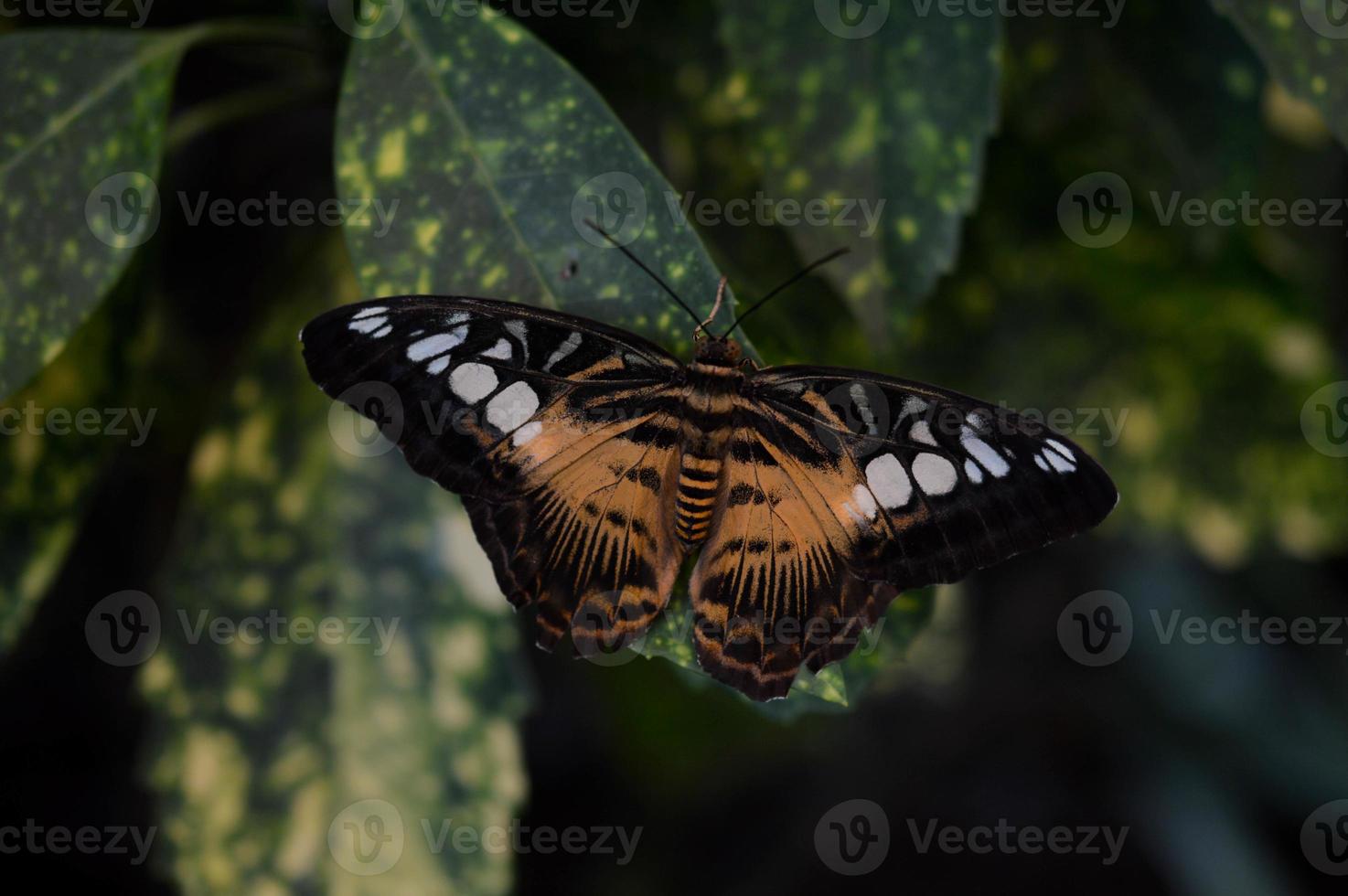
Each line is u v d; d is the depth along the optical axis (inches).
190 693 19.1
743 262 19.6
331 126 20.6
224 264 20.8
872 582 18.5
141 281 19.1
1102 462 20.4
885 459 18.6
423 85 17.6
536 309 17.5
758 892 23.8
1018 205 20.1
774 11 18.1
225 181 20.6
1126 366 20.4
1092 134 19.8
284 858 19.0
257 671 19.1
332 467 19.3
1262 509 20.2
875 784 24.2
